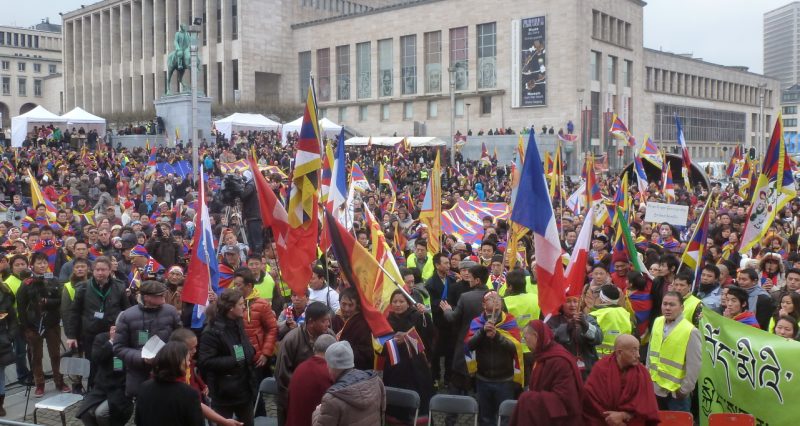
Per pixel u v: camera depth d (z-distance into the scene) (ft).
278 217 34.09
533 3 228.02
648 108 274.16
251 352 28.43
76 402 31.81
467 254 49.52
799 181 121.80
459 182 126.00
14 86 458.91
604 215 62.59
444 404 28.94
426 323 32.73
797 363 25.07
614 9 242.78
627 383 23.77
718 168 203.21
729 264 39.63
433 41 254.06
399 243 54.85
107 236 49.49
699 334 27.48
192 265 31.91
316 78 288.51
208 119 180.24
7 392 40.52
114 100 339.16
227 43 288.30
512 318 30.71
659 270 34.22
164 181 104.88
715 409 27.53
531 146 29.58
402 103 261.85
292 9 297.74
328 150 45.52
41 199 68.18
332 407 21.95
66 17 371.15
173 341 22.94
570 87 221.66
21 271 40.86
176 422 22.21
